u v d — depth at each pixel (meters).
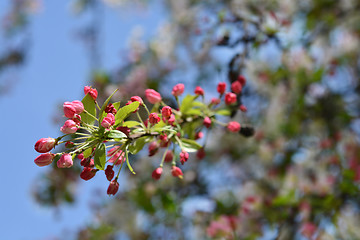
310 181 5.40
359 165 5.46
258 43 3.74
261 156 6.00
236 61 3.25
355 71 6.19
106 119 1.87
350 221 4.84
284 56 5.65
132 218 5.39
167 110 2.12
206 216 5.45
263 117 6.13
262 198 5.35
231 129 2.63
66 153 1.87
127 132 1.96
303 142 6.07
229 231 5.12
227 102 2.59
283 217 5.09
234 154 6.10
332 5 6.01
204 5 5.00
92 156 1.95
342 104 5.95
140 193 5.35
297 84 5.91
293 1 5.22
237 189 5.81
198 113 2.46
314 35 5.94
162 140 2.16
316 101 6.00
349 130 5.95
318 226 4.94
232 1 4.01
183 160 2.18
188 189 5.69
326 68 6.10
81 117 1.94
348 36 6.16
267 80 5.81
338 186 5.14
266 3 4.09
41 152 1.85
